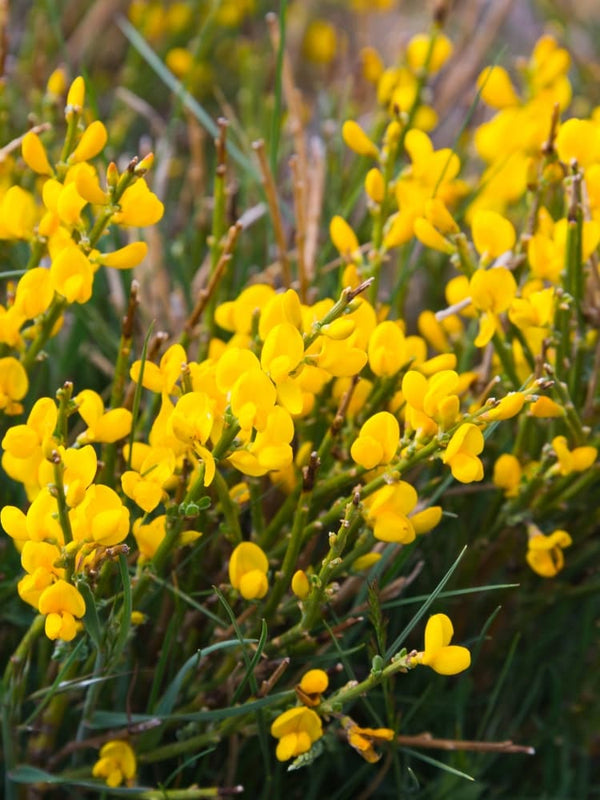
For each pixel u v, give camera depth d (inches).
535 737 36.1
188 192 46.1
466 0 69.6
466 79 52.7
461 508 35.7
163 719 32.1
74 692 33.0
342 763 34.6
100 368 37.7
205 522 32.9
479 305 32.6
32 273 31.8
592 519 35.1
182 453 31.3
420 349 33.7
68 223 31.6
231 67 64.6
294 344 30.3
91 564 30.8
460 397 34.7
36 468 31.8
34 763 33.1
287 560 32.1
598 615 36.8
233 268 36.6
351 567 32.4
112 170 31.4
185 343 34.2
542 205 35.0
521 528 34.8
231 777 33.8
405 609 35.6
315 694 31.5
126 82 52.9
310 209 37.3
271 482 34.1
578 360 34.2
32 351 32.7
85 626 31.1
